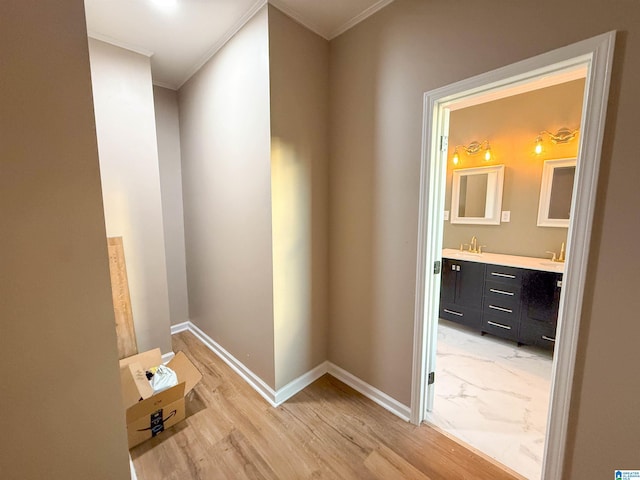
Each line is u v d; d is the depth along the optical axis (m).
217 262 2.41
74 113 0.90
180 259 2.98
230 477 1.40
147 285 2.31
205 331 2.77
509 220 3.04
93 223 0.96
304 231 1.97
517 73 1.18
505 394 2.01
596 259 1.06
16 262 0.85
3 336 0.85
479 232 3.28
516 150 2.95
